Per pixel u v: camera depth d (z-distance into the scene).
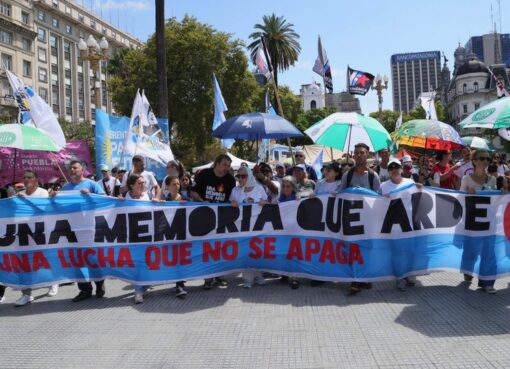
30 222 5.78
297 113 59.53
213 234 5.93
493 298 5.12
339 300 5.28
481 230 5.55
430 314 4.64
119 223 5.84
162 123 12.27
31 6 52.69
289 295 5.57
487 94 84.88
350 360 3.66
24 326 4.79
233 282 6.37
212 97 29.16
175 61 28.83
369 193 5.68
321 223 5.84
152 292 6.02
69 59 60.97
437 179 7.26
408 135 7.93
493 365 3.47
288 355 3.80
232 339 4.18
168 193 6.97
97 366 3.72
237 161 16.70
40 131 6.30
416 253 5.64
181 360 3.78
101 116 10.48
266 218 5.97
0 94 45.91
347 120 6.86
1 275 5.73
